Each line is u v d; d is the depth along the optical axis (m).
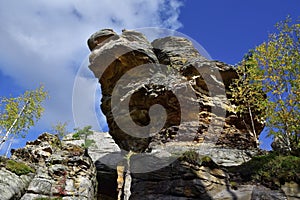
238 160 10.45
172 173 8.70
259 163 8.60
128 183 12.81
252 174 8.35
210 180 8.34
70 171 9.78
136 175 9.31
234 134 12.74
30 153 9.99
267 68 11.27
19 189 7.98
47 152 10.21
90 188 9.77
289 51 11.32
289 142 9.90
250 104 13.34
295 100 10.20
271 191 7.45
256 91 12.09
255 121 13.67
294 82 10.43
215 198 7.78
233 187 8.09
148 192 8.66
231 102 13.73
